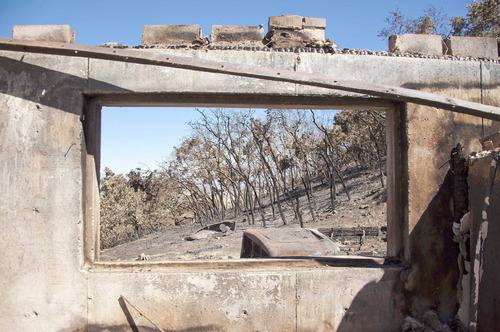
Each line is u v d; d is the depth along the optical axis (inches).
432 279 158.1
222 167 1034.7
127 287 146.2
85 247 151.1
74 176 146.8
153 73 149.9
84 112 150.5
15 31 154.2
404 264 159.6
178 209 1164.5
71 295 145.6
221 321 147.8
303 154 799.7
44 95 147.6
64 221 146.2
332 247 205.8
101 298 145.8
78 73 148.2
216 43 165.9
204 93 151.4
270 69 129.1
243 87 151.7
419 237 158.4
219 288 148.2
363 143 991.0
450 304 158.4
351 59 159.8
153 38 163.5
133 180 1058.7
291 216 796.0
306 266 158.7
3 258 145.1
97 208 157.2
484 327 131.6
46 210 146.1
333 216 601.9
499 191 127.9
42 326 144.9
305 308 151.1
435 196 160.2
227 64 128.2
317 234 223.6
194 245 498.6
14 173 146.1
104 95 152.1
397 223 162.6
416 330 150.3
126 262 153.6
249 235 226.7
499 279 124.8
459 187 157.2
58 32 154.7
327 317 152.3
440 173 161.2
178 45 159.9
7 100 147.2
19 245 145.5
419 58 163.5
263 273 149.9
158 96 154.6
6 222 145.3
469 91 164.7
